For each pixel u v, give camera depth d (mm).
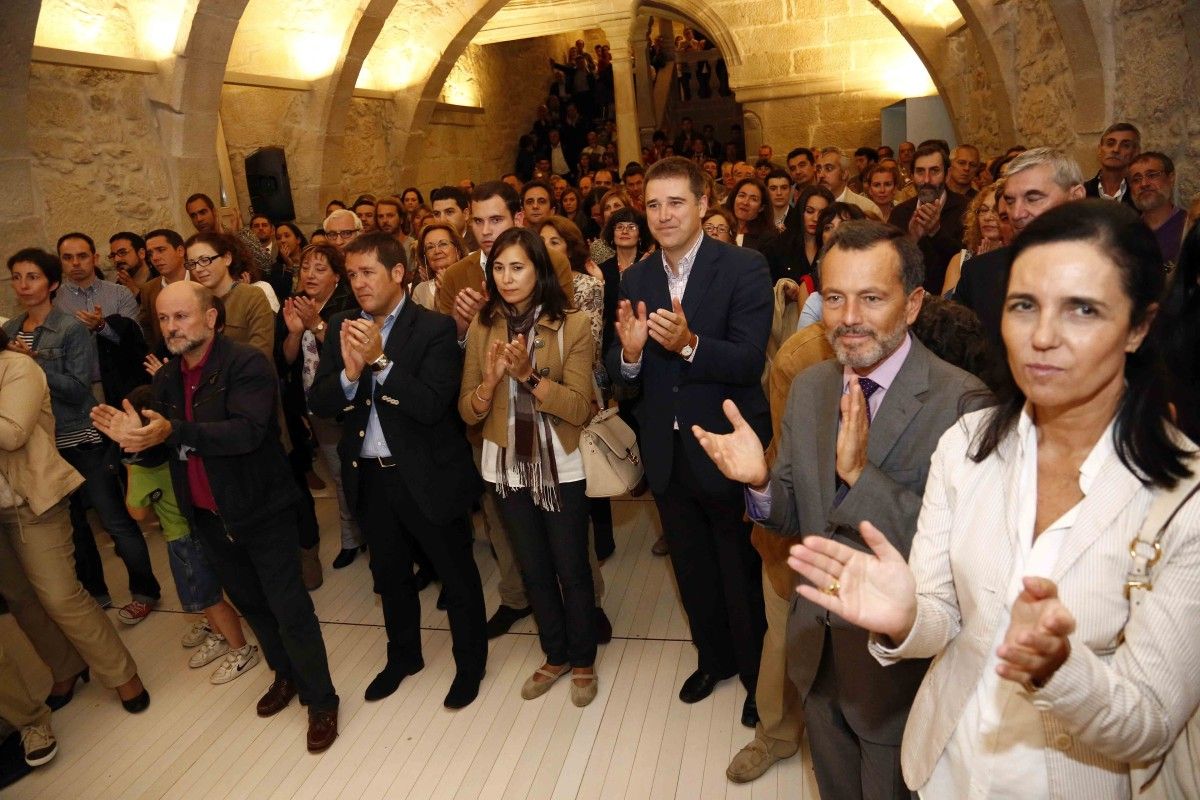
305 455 3814
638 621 3164
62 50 4957
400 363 2551
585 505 2619
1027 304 982
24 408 2576
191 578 2992
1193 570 918
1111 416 1013
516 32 10141
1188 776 1050
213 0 5379
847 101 9562
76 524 3570
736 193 4328
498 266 2482
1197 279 1177
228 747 2680
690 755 2414
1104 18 4445
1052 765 1050
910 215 4309
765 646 2219
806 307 2432
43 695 3141
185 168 5773
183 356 2555
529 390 2451
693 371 2252
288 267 5398
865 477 1464
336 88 7344
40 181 4914
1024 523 1063
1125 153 3533
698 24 10234
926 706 1204
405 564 2805
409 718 2711
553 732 2572
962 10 6262
